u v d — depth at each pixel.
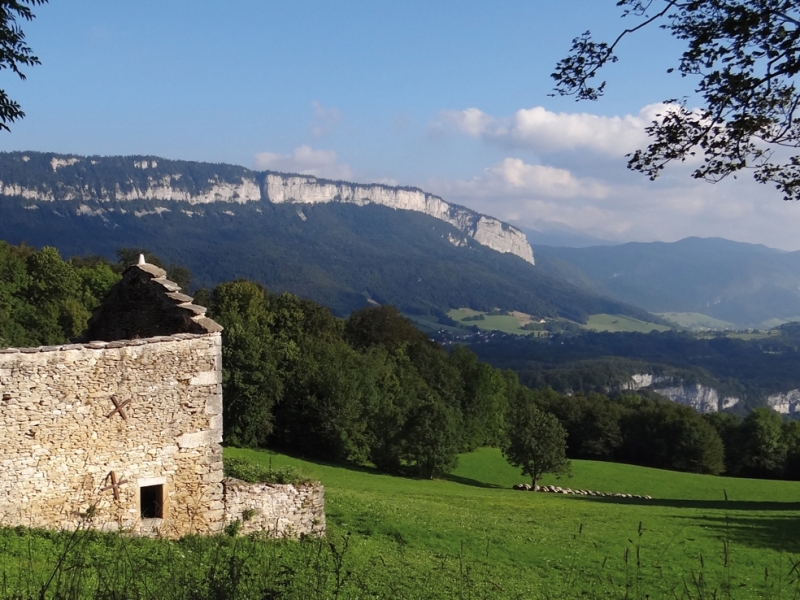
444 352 104.44
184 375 17.02
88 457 15.62
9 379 14.69
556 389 181.88
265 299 93.69
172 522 16.83
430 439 65.06
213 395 17.44
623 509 49.50
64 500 15.29
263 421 63.31
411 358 96.75
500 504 48.16
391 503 37.47
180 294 18.64
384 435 65.50
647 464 95.50
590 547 30.38
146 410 16.44
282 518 19.14
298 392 67.00
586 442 96.75
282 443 67.06
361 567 18.53
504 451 73.88
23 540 13.78
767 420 93.00
